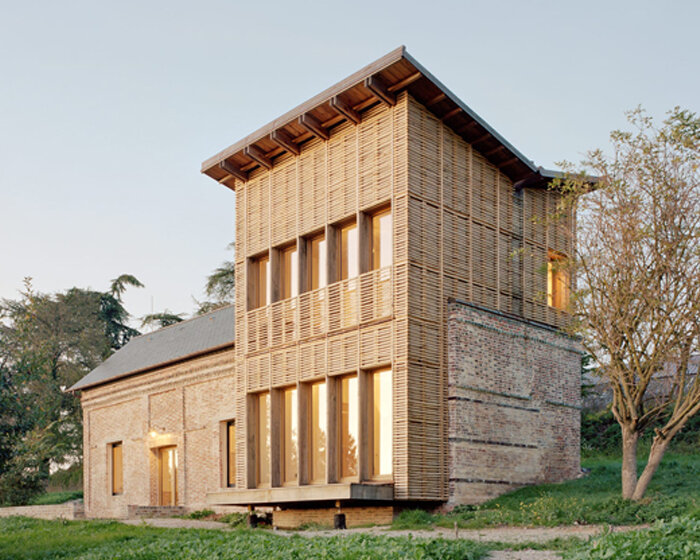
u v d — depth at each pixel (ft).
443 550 33.37
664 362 49.34
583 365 83.25
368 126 57.41
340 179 59.00
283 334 61.72
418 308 53.57
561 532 42.09
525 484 58.85
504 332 59.67
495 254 60.75
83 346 159.74
